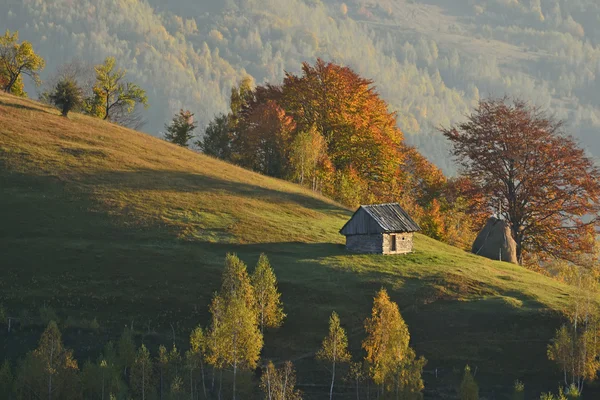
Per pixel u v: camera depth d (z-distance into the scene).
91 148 136.75
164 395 70.69
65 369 69.19
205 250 102.69
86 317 85.75
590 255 137.12
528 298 94.94
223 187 130.25
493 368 81.94
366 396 76.38
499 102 147.50
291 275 97.00
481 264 110.50
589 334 79.25
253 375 78.19
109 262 96.56
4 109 147.25
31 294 88.81
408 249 112.06
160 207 115.00
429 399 76.31
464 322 88.88
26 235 101.88
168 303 89.06
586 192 136.62
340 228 121.06
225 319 74.31
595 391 79.44
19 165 122.44
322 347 83.56
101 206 112.44
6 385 69.06
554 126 141.12
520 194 140.12
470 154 143.38
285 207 126.56
